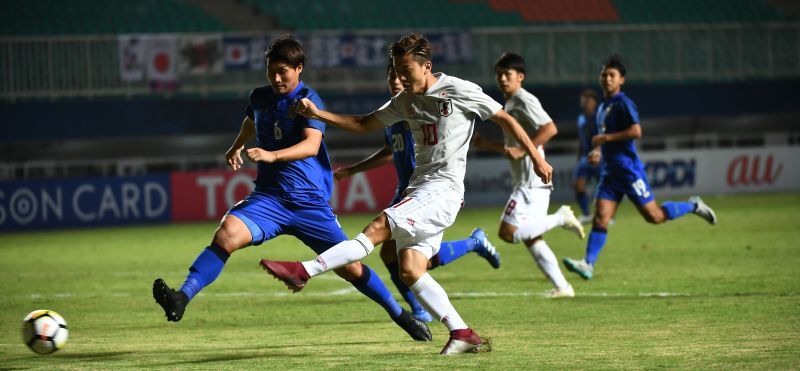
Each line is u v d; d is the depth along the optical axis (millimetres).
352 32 86375
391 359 20344
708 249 45688
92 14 96250
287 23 101000
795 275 35062
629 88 90938
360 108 86188
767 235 51250
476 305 30219
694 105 92125
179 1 99562
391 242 26875
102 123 82625
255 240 21906
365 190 80750
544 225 30922
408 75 20203
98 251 55219
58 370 20109
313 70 85938
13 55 82562
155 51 83000
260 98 22547
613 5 107438
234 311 30750
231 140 84875
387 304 23062
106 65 83938
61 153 82625
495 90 88375
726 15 108062
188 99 84062
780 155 89000
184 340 24766
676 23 107062
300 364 20031
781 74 96250
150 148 84125
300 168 22328
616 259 43125
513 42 90875
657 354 20141
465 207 83000
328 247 23062
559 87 89125
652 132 91562
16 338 25922
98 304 33344
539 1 106438
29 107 81312
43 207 74500
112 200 76125
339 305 31531
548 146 87062
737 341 21625
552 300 30750
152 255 51938
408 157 27094
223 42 83812
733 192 87625
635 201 35812
